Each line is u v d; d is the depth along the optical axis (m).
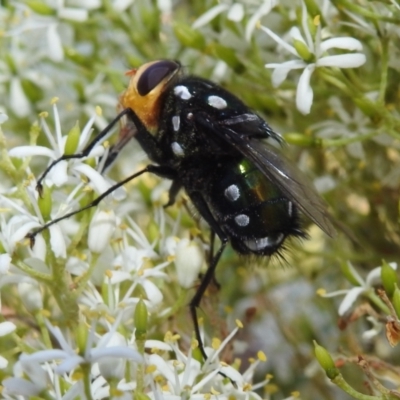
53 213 0.10
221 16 0.11
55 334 0.09
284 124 0.11
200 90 0.10
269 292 0.12
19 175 0.09
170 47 0.11
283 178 0.10
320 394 0.11
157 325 0.10
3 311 0.10
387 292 0.10
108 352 0.09
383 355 0.11
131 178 0.10
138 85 0.10
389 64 0.11
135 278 0.10
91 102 0.12
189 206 0.11
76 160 0.10
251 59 0.11
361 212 0.11
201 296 0.10
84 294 0.10
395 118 0.10
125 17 0.11
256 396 0.10
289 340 0.11
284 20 0.11
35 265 0.09
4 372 0.10
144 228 0.11
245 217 0.10
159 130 0.10
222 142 0.10
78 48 0.12
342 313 0.10
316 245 0.11
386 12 0.10
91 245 0.09
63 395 0.09
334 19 0.11
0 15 0.12
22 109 0.12
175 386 0.09
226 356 0.10
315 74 0.11
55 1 0.11
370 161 0.11
